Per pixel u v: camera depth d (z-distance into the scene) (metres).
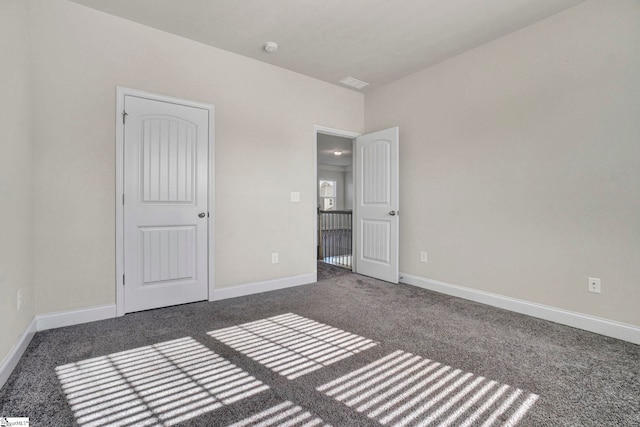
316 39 2.87
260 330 2.30
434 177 3.42
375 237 3.98
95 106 2.44
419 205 3.58
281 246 3.50
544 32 2.55
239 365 1.79
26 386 1.55
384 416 1.35
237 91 3.16
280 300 3.05
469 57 3.09
